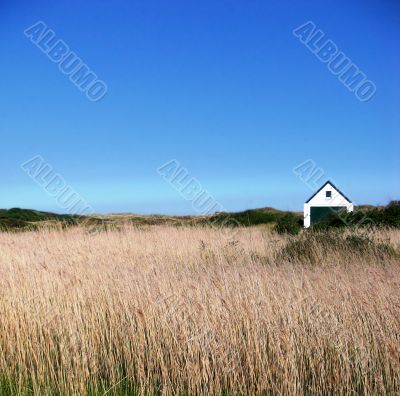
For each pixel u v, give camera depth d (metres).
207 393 5.65
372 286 7.48
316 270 9.48
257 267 9.37
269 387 5.61
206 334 6.07
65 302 7.51
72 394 5.77
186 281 7.74
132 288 7.52
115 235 15.77
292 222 20.31
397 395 5.47
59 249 11.80
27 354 6.51
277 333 6.07
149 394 5.79
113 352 6.66
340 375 5.78
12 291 7.69
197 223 22.08
